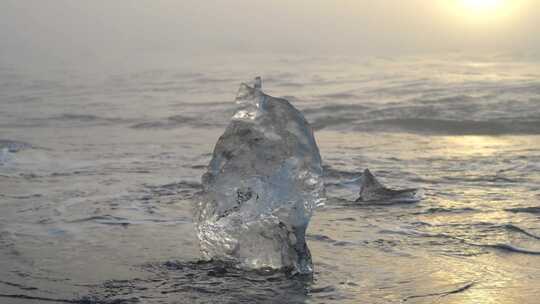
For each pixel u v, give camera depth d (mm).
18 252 7379
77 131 21609
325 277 6465
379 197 10367
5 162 14453
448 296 5910
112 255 7250
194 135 20484
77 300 5887
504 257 7117
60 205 9891
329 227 8547
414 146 17688
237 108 7035
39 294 6043
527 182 11914
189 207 9711
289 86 37406
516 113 23469
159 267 6816
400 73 45844
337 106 26203
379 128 21516
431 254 7250
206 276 6527
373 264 6895
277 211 6738
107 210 9531
